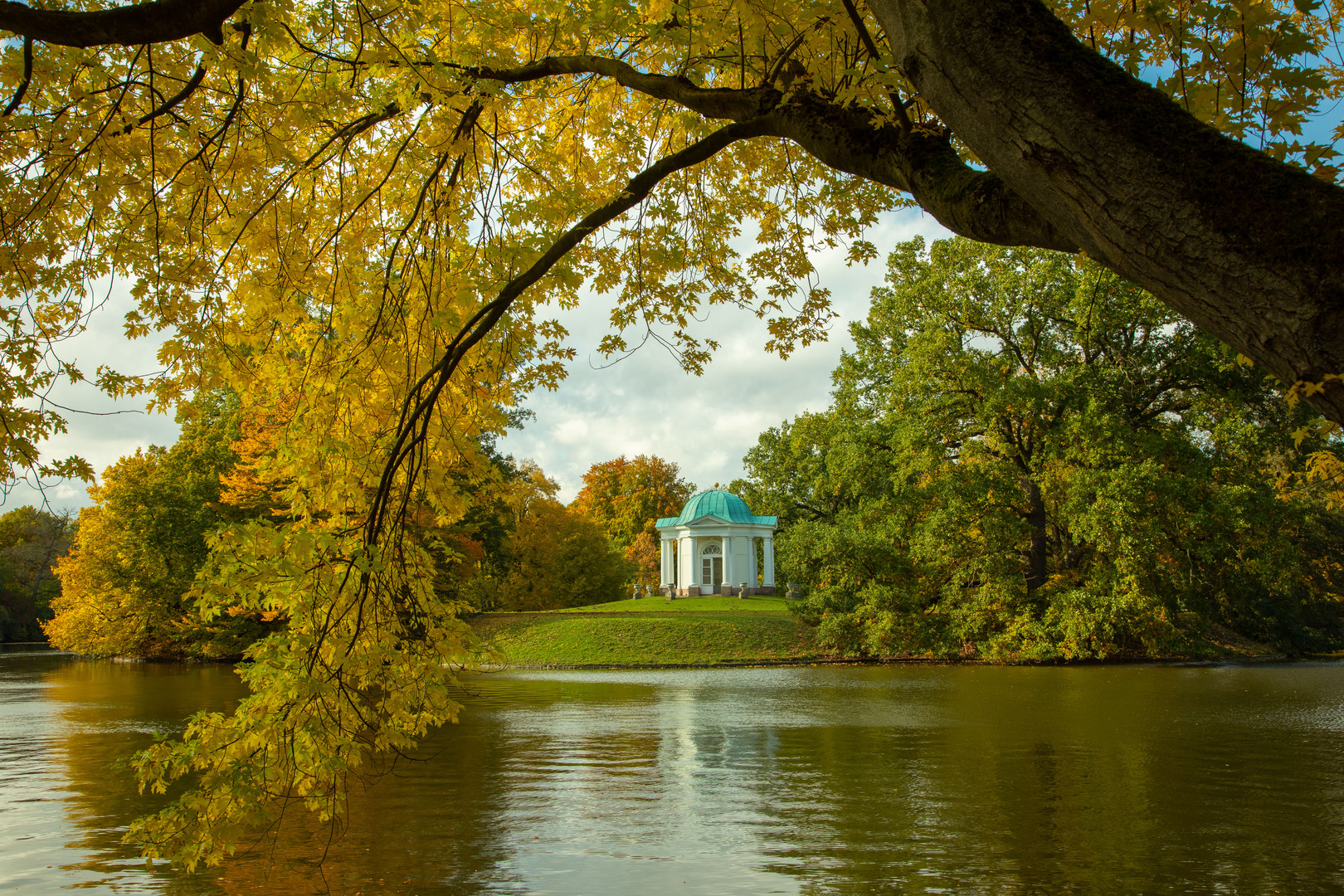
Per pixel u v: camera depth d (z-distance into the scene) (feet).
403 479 17.35
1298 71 12.04
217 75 17.39
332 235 19.72
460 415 18.97
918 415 102.63
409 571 15.78
